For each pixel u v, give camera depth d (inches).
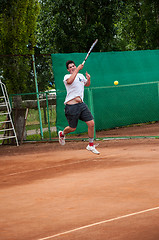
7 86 643.5
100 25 846.5
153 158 348.2
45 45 987.9
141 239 141.9
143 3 840.3
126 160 350.3
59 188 251.9
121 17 911.7
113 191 228.5
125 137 530.0
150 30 830.5
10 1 635.5
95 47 863.1
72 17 848.3
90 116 363.9
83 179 276.7
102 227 160.7
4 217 191.3
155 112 748.6
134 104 715.4
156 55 755.4
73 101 359.6
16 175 327.6
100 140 543.5
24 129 610.2
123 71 701.9
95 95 660.7
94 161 363.9
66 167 345.1
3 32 641.6
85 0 834.8
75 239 148.5
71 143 544.1
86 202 207.6
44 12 895.7
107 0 861.2
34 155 455.5
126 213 179.2
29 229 167.5
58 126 615.8
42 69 1152.8
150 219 165.6
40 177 306.0
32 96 670.5
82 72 645.3
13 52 642.2
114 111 685.9
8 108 619.5
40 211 197.2
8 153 506.0
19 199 230.1
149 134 562.6
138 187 233.5
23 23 647.8
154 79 746.8
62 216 184.1
